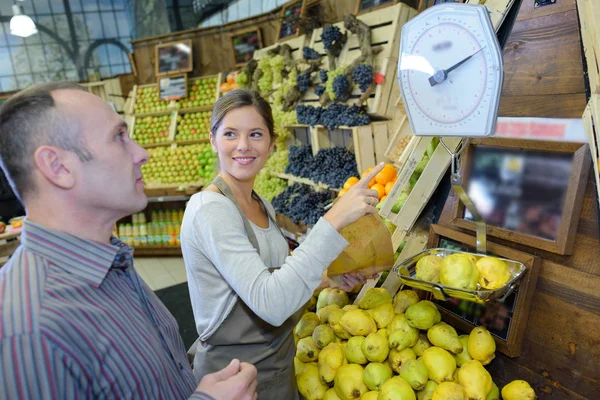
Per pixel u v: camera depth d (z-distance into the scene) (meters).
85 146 0.67
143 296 0.80
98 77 5.64
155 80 5.51
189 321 2.50
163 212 4.95
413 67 0.96
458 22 0.87
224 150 1.19
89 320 0.62
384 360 1.23
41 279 0.62
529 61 1.08
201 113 4.97
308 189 3.22
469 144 1.22
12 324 0.55
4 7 6.39
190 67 4.95
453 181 1.06
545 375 1.04
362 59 2.54
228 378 0.80
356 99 2.67
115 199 0.71
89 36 6.73
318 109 2.84
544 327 1.04
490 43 0.83
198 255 1.10
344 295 1.61
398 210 1.45
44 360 0.55
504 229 1.12
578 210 0.96
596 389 0.94
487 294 0.92
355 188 1.01
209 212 1.04
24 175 0.66
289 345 1.31
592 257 0.95
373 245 1.21
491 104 0.85
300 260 0.96
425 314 1.15
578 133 0.96
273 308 0.93
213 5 5.70
